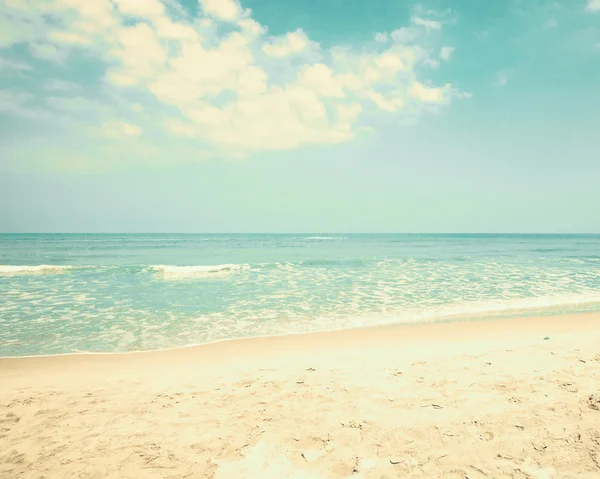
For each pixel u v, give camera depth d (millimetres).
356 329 9922
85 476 3459
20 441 4105
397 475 3322
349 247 56844
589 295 14508
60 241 74812
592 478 3094
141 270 23562
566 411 4297
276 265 26891
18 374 6590
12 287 17000
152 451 3855
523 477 3188
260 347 8352
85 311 12141
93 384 5992
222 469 3523
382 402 4875
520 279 19062
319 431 4172
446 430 4055
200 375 6434
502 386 5219
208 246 59188
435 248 54031
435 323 10453
